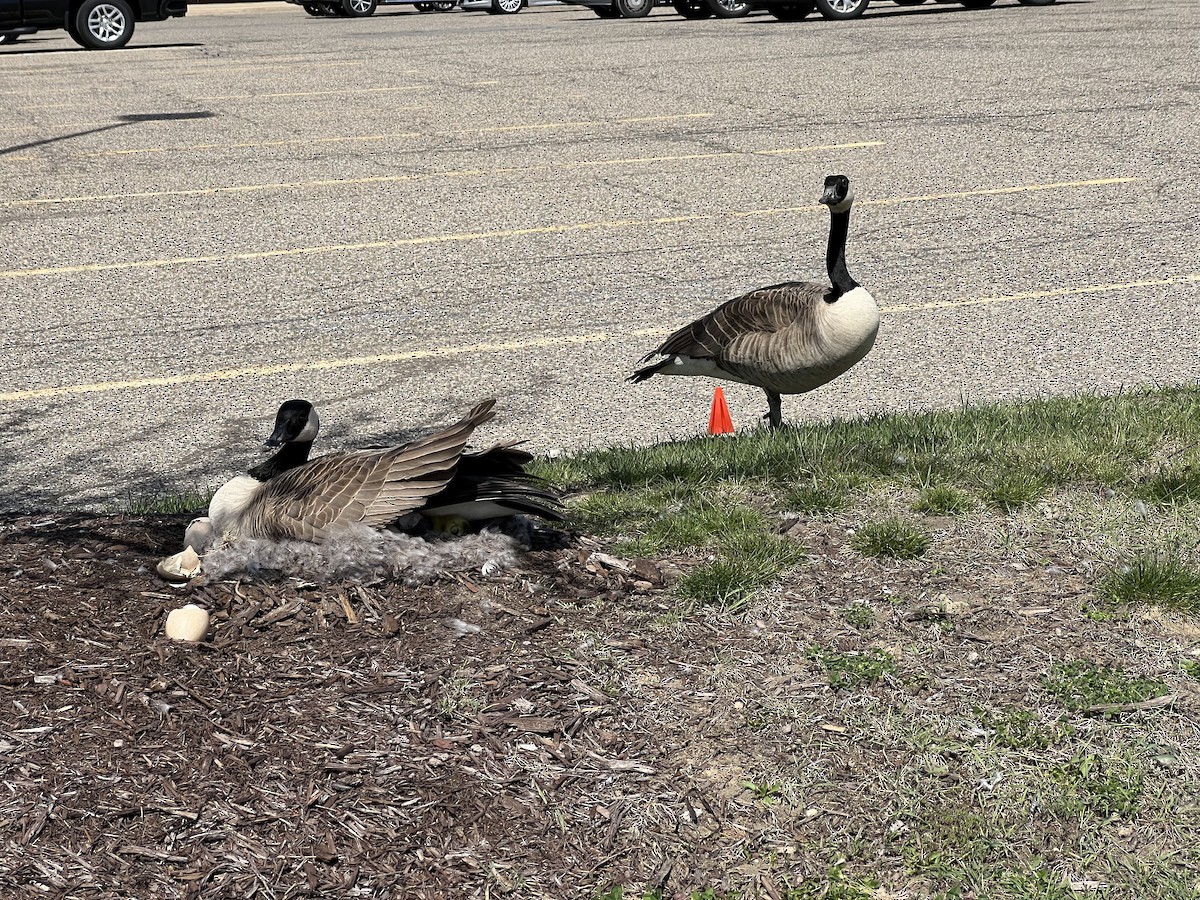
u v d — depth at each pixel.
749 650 4.00
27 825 3.21
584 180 12.07
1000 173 11.77
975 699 3.75
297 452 4.71
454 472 4.20
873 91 15.84
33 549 4.68
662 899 3.10
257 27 29.66
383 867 3.14
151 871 3.10
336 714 3.63
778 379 5.86
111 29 24.20
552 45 21.98
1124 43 18.53
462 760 3.48
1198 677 3.81
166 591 4.27
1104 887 3.11
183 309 8.78
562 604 4.23
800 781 3.46
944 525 4.78
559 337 8.10
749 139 13.57
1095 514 4.79
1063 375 7.23
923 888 3.14
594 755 3.53
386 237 10.40
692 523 4.80
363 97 17.09
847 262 9.42
